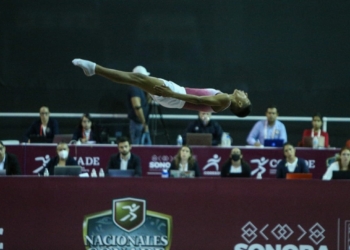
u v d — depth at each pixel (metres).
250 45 35.19
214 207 20.59
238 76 35.28
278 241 20.64
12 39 35.03
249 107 17.06
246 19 35.16
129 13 35.03
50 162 27.02
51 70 35.19
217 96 16.06
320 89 35.38
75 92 35.28
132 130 33.28
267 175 30.41
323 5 35.25
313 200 20.66
